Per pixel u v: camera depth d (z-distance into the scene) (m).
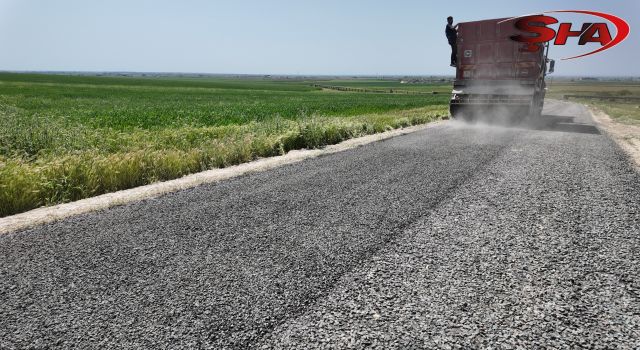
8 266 3.08
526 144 9.64
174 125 15.84
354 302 2.54
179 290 2.70
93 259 3.20
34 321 2.35
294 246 3.45
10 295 2.64
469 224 3.98
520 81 14.68
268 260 3.17
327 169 6.85
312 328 2.26
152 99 44.28
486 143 9.83
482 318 2.36
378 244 3.48
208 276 2.90
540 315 2.39
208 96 55.25
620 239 3.61
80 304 2.53
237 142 8.60
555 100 56.22
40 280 2.85
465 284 2.77
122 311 2.45
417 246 3.43
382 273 2.93
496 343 2.13
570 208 4.52
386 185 5.61
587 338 2.17
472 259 3.17
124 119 18.03
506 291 2.68
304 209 4.52
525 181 5.79
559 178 6.00
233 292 2.67
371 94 71.81
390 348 2.08
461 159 7.59
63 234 3.77
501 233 3.74
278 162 7.63
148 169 6.47
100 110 24.75
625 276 2.90
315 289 2.71
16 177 4.93
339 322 2.32
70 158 6.09
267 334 2.21
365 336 2.19
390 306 2.49
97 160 6.11
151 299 2.58
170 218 4.23
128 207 4.66
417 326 2.28
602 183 5.72
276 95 63.06
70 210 4.54
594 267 3.04
